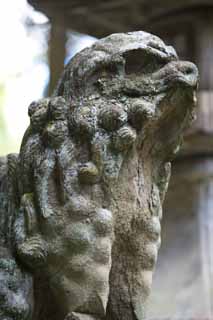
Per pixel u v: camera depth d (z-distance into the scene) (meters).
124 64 1.66
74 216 1.60
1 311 1.60
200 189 3.60
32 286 1.63
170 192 3.66
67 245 1.59
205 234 3.46
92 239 1.59
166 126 1.70
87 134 1.62
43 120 1.66
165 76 1.65
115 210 1.65
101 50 1.68
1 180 1.75
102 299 1.59
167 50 1.68
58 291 1.61
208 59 3.74
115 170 1.62
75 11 3.88
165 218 3.59
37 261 1.61
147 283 1.68
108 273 1.60
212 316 3.04
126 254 1.67
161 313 3.10
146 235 1.68
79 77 1.66
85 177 1.60
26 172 1.66
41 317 1.66
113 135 1.62
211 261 3.33
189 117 1.69
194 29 3.80
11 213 1.69
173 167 3.71
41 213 1.61
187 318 3.05
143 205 1.68
